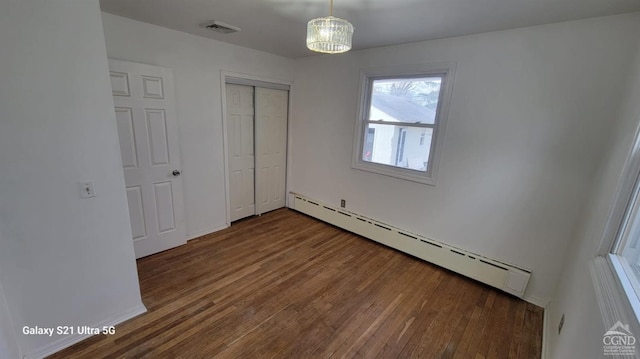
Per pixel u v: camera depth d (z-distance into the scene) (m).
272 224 3.75
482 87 2.35
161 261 2.72
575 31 1.90
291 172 4.25
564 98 2.00
